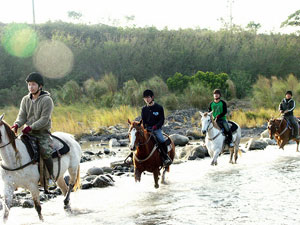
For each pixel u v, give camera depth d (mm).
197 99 28344
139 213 7297
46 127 6844
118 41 38750
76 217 7152
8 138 6242
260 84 31484
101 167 11688
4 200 6309
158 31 41469
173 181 10070
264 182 9500
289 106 14539
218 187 9164
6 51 33844
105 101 27859
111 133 20500
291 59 38219
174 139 17156
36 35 35438
